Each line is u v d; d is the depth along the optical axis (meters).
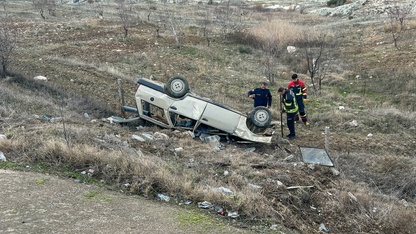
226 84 16.14
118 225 4.89
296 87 11.32
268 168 7.46
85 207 5.27
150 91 9.53
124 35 24.62
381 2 36.44
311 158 8.12
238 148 8.98
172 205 5.61
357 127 11.62
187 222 5.12
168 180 6.06
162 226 4.97
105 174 6.22
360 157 9.17
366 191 7.27
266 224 5.38
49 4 32.66
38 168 6.33
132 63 18.30
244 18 36.34
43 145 6.90
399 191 7.92
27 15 30.97
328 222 6.07
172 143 8.44
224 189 6.05
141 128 9.62
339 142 10.38
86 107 11.03
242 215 5.50
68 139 7.27
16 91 11.09
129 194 5.83
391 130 11.46
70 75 14.49
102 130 8.63
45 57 17.09
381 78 16.62
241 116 9.38
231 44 24.17
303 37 24.42
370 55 20.27
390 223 6.28
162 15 34.75
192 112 9.25
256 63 20.30
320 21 34.81
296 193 6.54
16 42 20.08
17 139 7.03
